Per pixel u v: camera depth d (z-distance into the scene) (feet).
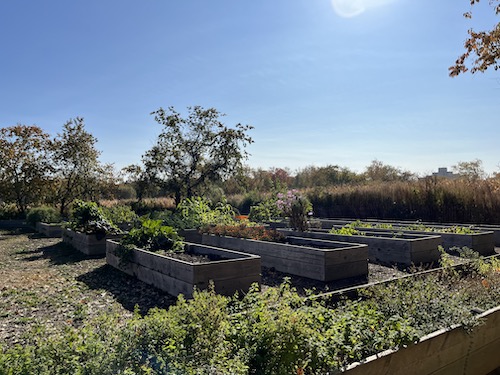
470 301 11.63
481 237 26.40
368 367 7.39
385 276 20.20
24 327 13.76
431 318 9.63
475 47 27.17
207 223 37.14
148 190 66.74
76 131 73.41
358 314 9.32
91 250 30.37
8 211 69.56
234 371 6.39
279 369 6.81
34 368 6.23
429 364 8.55
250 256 17.99
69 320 14.39
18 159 70.54
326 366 7.22
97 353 6.54
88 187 74.74
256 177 91.04
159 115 63.57
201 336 7.47
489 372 10.21
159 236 24.25
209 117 64.80
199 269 16.17
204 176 64.95
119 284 20.40
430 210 46.80
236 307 9.75
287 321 7.42
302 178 88.22
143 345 6.97
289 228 33.53
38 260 28.96
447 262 17.08
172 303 16.52
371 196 54.29
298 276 20.71
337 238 27.02
